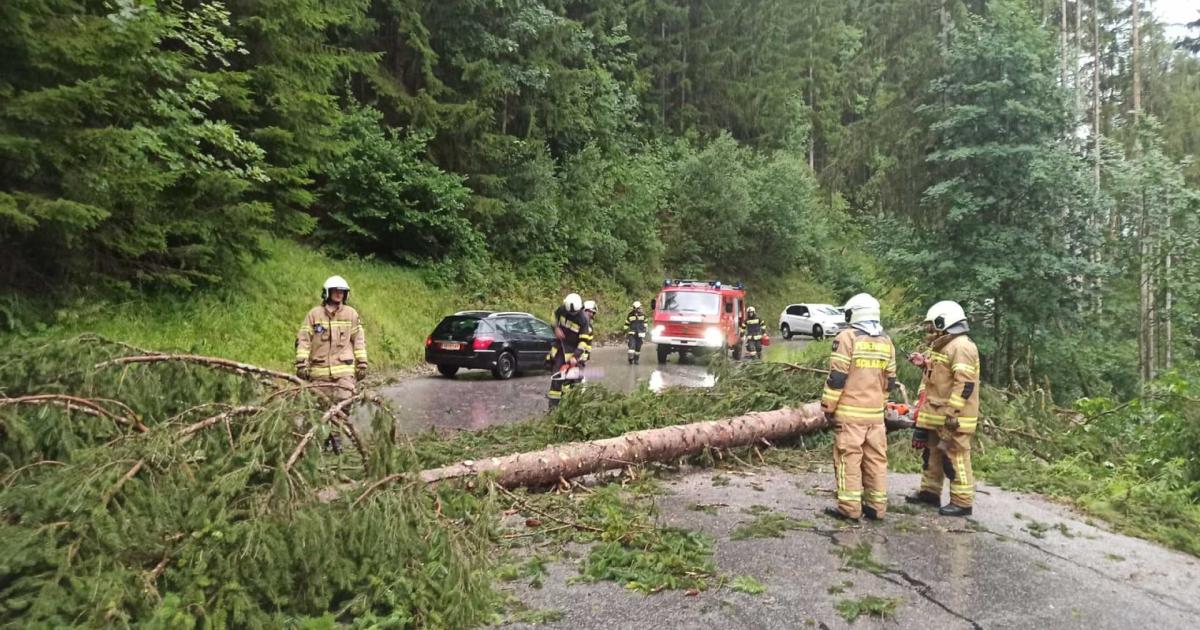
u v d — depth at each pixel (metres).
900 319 14.14
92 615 2.63
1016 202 12.94
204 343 11.01
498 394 12.16
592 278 27.44
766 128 42.62
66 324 9.48
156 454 3.40
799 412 7.80
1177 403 7.49
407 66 22.05
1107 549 4.88
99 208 8.24
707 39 40.16
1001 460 7.46
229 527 3.13
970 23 13.14
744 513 5.44
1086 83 22.56
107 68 8.27
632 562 4.27
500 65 23.02
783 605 3.75
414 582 3.44
